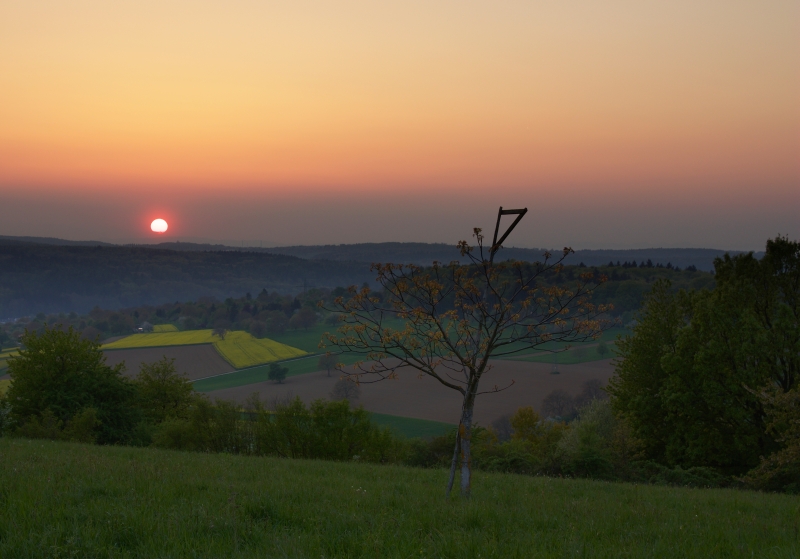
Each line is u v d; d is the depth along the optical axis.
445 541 6.63
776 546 7.29
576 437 32.31
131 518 7.02
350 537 6.78
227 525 7.04
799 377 28.66
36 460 12.80
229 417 34.56
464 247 10.45
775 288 31.52
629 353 37.41
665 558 6.63
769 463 21.08
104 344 188.38
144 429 38.53
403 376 132.00
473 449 31.53
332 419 33.84
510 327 10.21
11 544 5.92
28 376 38.28
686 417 32.06
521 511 9.64
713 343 30.05
